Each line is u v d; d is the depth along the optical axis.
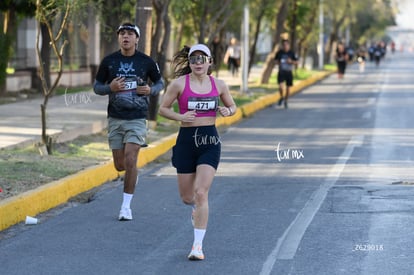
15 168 26.66
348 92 77.31
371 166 30.42
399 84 89.88
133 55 21.34
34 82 59.78
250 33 97.81
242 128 45.41
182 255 17.78
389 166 30.34
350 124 46.81
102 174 27.66
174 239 19.34
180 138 17.70
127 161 21.31
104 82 21.48
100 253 18.03
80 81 71.12
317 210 22.39
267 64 79.50
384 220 20.98
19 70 60.81
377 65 151.38
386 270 16.39
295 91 78.31
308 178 27.88
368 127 44.88
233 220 21.33
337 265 16.80
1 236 19.84
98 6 38.38
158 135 38.31
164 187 26.66
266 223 20.89
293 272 16.30
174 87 17.48
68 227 20.72
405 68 140.00
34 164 27.53
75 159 29.47
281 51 59.75
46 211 22.92
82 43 72.25
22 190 23.17
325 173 28.91
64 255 17.88
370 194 24.67
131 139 21.31
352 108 58.47
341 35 187.88
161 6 40.94
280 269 16.52
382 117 50.97
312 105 62.06
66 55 68.12
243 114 52.56
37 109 46.34
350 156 33.22
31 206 22.09
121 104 21.23
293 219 21.31
